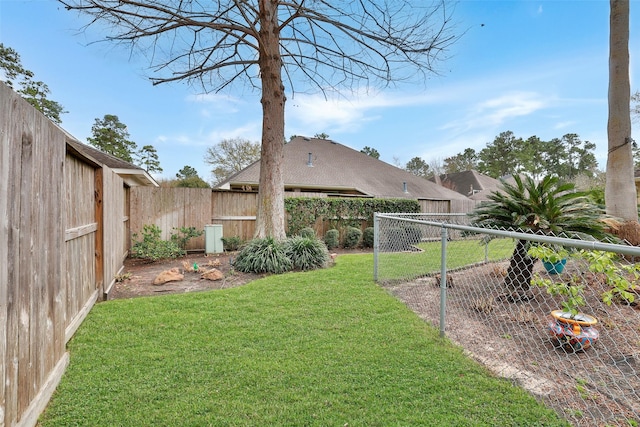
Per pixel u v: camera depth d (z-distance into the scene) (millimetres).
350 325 3178
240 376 2234
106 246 4180
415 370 2320
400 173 19031
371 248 9703
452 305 3770
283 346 2705
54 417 1811
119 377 2211
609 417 1805
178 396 2002
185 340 2812
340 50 7984
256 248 5984
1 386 1461
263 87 7219
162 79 7734
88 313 3432
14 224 1602
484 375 2256
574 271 3439
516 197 3928
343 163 17625
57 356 2186
